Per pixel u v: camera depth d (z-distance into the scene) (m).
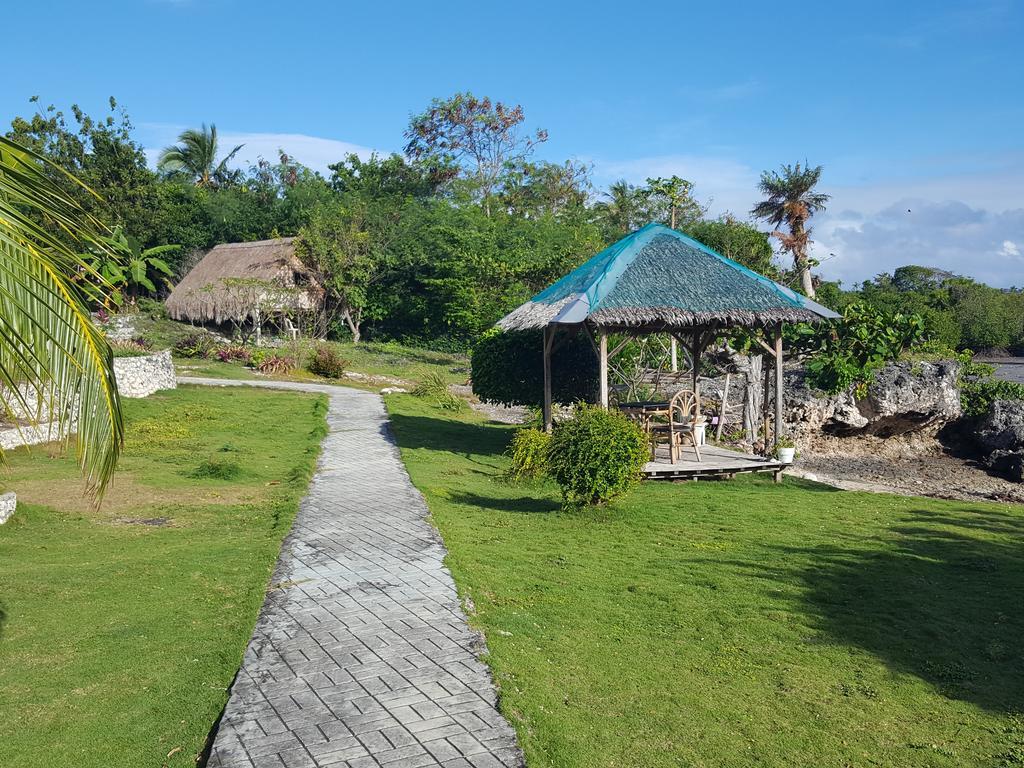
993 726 5.89
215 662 6.70
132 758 5.25
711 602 8.55
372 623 7.57
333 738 5.40
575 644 7.22
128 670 6.54
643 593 8.79
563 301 16.83
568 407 24.83
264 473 15.60
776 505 14.09
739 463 16.75
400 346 44.88
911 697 6.36
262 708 5.85
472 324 43.41
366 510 12.62
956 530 12.53
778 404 17.03
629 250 16.69
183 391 25.34
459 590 8.52
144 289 47.75
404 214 49.66
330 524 11.66
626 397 25.52
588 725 5.68
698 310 15.80
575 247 48.16
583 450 12.79
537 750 5.28
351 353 39.34
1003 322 61.09
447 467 17.11
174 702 5.98
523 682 6.29
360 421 22.72
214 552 10.05
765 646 7.38
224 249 45.09
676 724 5.77
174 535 11.00
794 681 6.61
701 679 6.59
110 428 5.50
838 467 21.94
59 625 7.55
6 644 7.09
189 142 58.88
